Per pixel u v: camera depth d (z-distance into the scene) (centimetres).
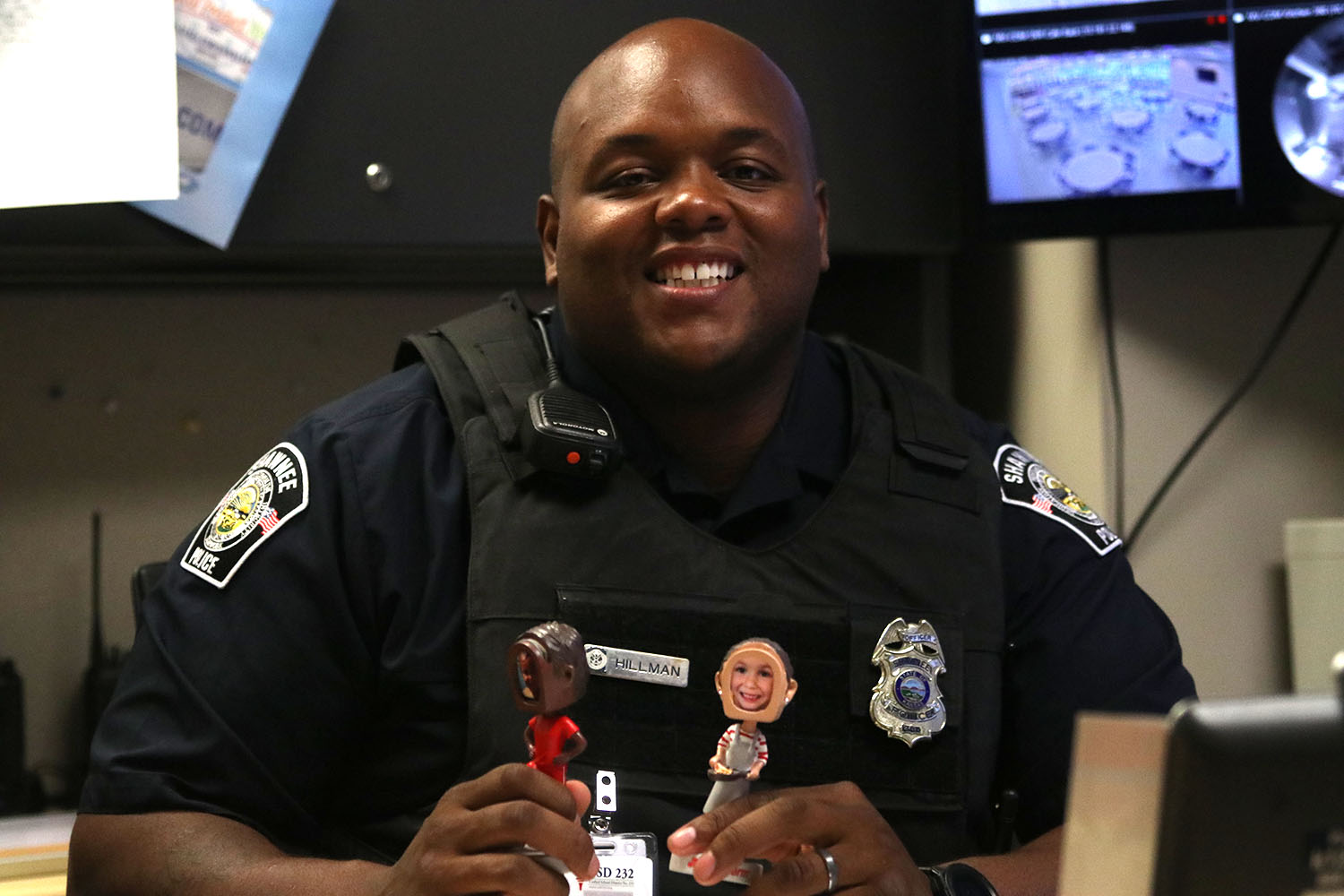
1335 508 155
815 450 112
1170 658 114
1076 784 45
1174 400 155
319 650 99
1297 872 44
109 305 159
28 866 121
